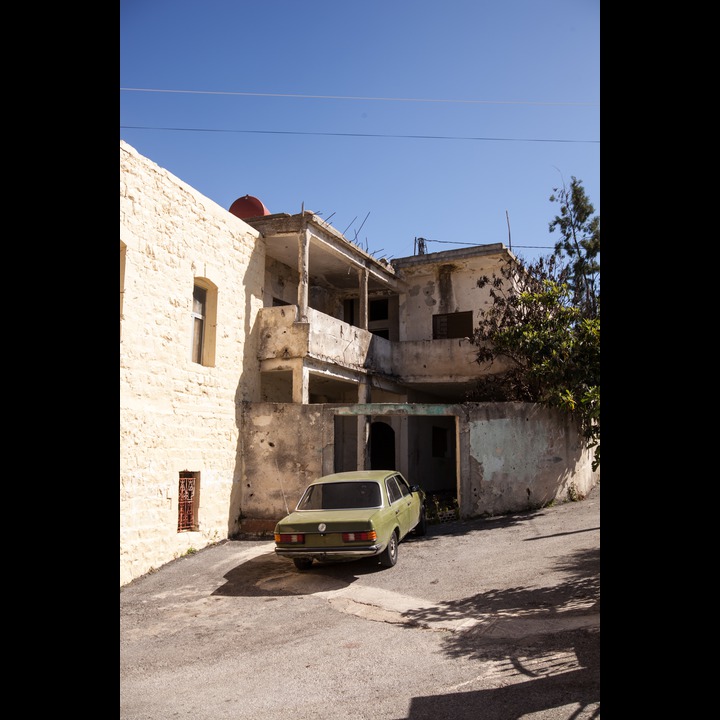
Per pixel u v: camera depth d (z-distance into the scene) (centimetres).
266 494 1399
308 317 1505
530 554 994
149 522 1105
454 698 496
